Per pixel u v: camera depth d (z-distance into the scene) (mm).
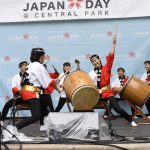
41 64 5742
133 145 4859
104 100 6617
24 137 5223
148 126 7043
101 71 6688
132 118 7008
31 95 5527
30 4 8578
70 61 8609
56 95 8508
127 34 8461
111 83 8438
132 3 8336
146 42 8430
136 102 6602
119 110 6707
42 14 8547
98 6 8422
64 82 6012
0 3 8633
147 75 8203
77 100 5594
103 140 5047
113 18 8445
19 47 8703
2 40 8719
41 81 5617
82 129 5051
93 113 5098
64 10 8492
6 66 8711
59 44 8625
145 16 8352
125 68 8484
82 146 4840
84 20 8547
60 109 8109
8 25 8695
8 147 4895
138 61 8453
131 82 6555
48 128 5102
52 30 8625
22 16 8602
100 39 8531
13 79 7855
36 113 5441
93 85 5633
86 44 8562
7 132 5180
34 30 8664
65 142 4926
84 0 8445
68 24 8594
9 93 8680
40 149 4879
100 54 8539
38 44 8664
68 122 5062
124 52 8477
